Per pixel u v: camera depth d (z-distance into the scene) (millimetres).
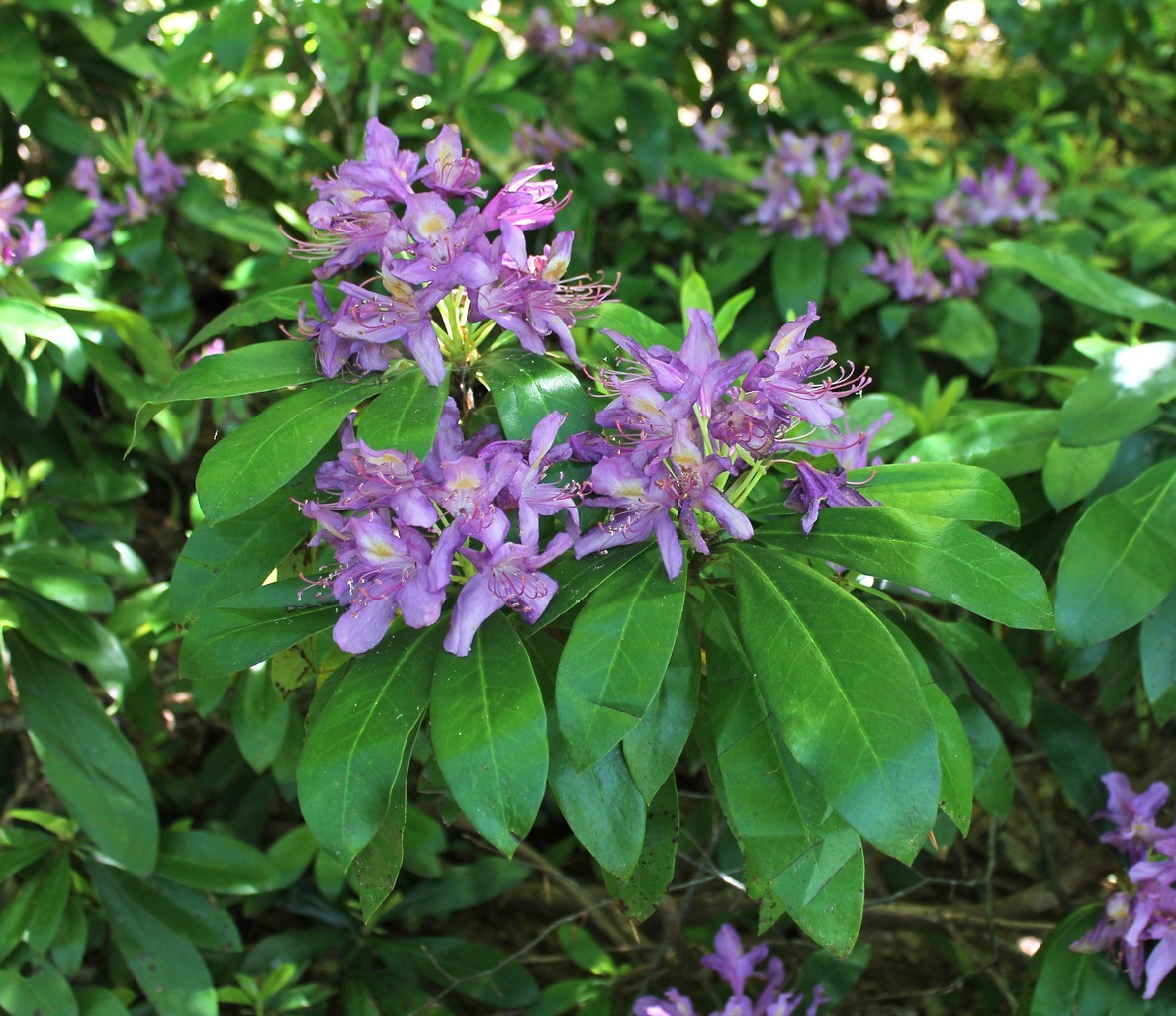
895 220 1429
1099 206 1577
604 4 1562
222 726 1265
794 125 1641
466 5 1143
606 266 1521
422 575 606
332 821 593
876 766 570
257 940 1270
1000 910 1167
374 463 608
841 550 643
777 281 1308
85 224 1260
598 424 653
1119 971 851
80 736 990
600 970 1105
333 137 1411
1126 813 888
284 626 663
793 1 1607
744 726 646
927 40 1895
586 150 1432
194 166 1364
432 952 1124
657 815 712
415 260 623
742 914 1148
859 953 1075
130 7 1537
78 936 1002
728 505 615
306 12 1135
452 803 685
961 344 1287
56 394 1049
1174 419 895
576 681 590
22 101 1179
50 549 997
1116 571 756
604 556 647
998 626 1026
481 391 784
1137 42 1795
